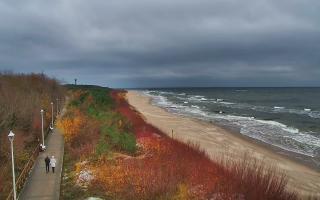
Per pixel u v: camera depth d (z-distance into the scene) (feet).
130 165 99.96
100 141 123.85
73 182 94.17
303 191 94.12
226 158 123.03
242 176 82.53
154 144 125.18
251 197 72.59
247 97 605.73
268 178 78.69
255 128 204.85
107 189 87.61
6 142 108.37
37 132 143.84
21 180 92.79
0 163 102.63
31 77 241.35
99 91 339.36
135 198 81.76
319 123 227.81
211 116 271.49
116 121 154.81
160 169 94.27
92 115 168.45
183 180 86.74
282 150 144.97
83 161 109.19
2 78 197.67
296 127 209.77
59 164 109.91
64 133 138.51
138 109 303.89
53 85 259.80
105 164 103.50
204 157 111.34
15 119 127.85
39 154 122.31
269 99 531.09
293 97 582.76
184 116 267.59
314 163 125.29
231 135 179.42
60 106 237.25
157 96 618.44
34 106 156.25
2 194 85.40
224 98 572.92
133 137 131.64
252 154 135.74
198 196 78.38
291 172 112.57
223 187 78.54
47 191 87.66
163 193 81.97
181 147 120.67
